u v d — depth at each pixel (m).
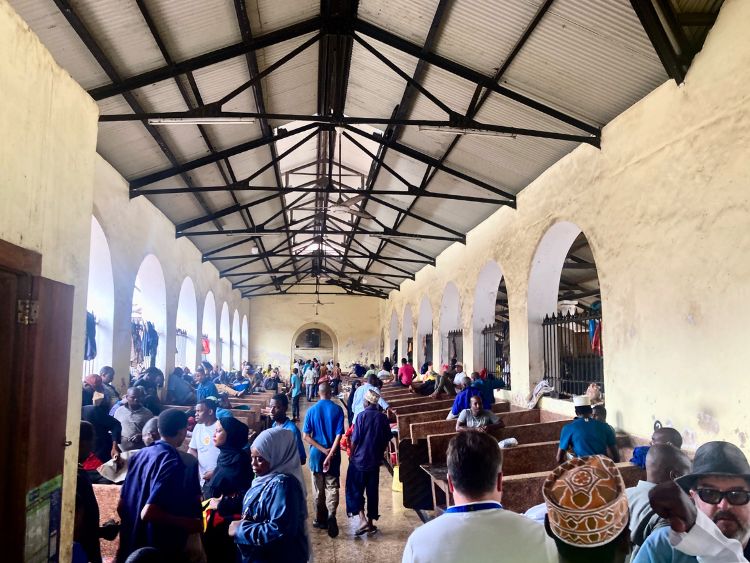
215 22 5.94
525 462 5.48
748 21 4.43
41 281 2.56
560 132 7.05
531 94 6.50
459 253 12.89
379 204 13.13
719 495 1.81
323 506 5.68
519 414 8.22
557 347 8.54
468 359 11.93
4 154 2.33
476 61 6.31
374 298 26.20
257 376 17.16
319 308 25.84
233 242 15.58
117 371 8.35
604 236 6.50
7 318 2.47
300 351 27.17
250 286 22.59
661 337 5.43
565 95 6.28
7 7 2.35
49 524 2.63
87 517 3.16
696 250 4.96
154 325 11.14
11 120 2.39
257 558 2.76
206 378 10.02
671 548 1.65
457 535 1.68
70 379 3.00
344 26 6.47
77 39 5.45
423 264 16.92
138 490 3.06
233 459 3.62
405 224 13.43
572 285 14.53
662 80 5.49
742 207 4.45
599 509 1.39
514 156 8.15
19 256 2.43
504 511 1.75
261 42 6.40
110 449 5.02
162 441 3.20
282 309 25.72
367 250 17.28
